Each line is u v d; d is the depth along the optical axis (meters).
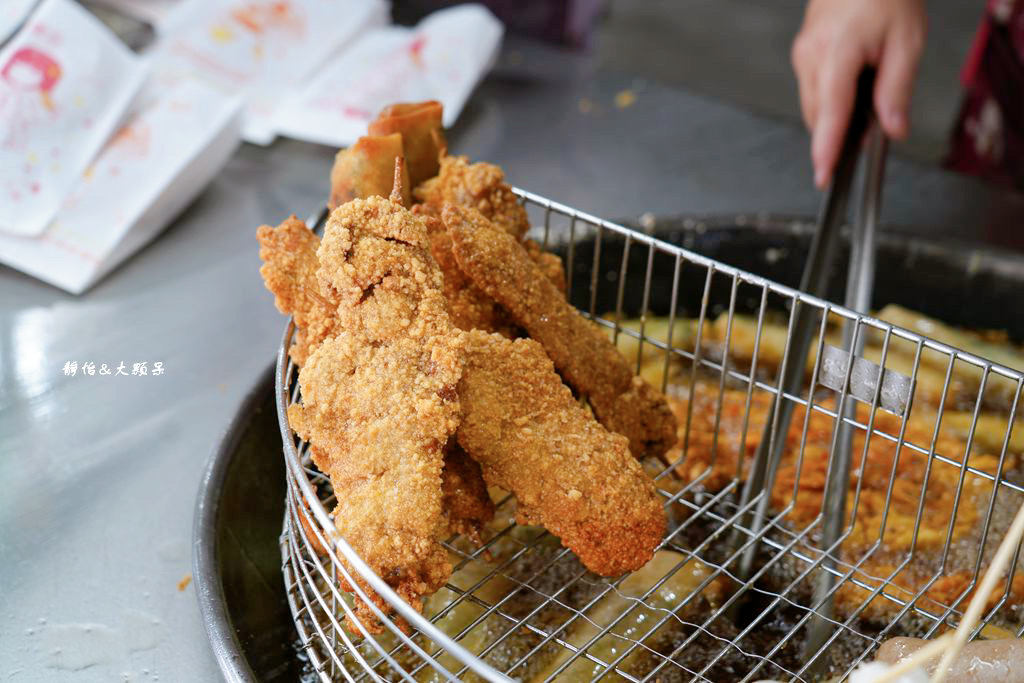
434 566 0.59
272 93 1.12
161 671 0.66
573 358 0.68
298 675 0.67
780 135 1.18
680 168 1.11
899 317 0.94
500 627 0.68
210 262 0.96
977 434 0.86
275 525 0.74
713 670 0.67
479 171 0.71
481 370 0.63
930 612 0.71
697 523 0.76
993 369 0.62
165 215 0.98
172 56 1.11
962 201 1.06
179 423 0.81
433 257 0.65
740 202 1.06
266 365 0.84
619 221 0.93
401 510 0.58
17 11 1.04
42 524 0.73
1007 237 1.01
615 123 1.18
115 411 0.81
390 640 0.67
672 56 2.44
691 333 0.94
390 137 0.70
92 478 0.76
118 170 0.95
